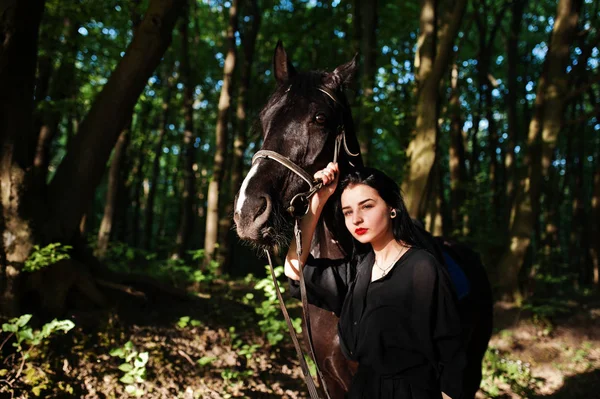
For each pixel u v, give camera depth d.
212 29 13.51
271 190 1.98
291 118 2.08
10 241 3.92
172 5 4.29
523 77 13.33
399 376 1.76
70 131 11.03
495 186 11.38
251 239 1.94
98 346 3.93
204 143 16.83
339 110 2.18
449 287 1.75
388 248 1.87
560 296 7.74
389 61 9.57
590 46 7.94
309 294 2.11
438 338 1.73
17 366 3.46
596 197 11.07
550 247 10.64
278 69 2.37
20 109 4.02
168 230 19.12
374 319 1.79
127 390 3.55
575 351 5.84
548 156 7.06
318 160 2.10
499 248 7.88
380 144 14.01
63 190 4.29
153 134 14.49
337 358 2.27
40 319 3.94
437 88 5.73
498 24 10.53
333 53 11.00
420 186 5.64
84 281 4.21
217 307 5.30
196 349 4.41
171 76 11.98
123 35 9.06
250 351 4.43
